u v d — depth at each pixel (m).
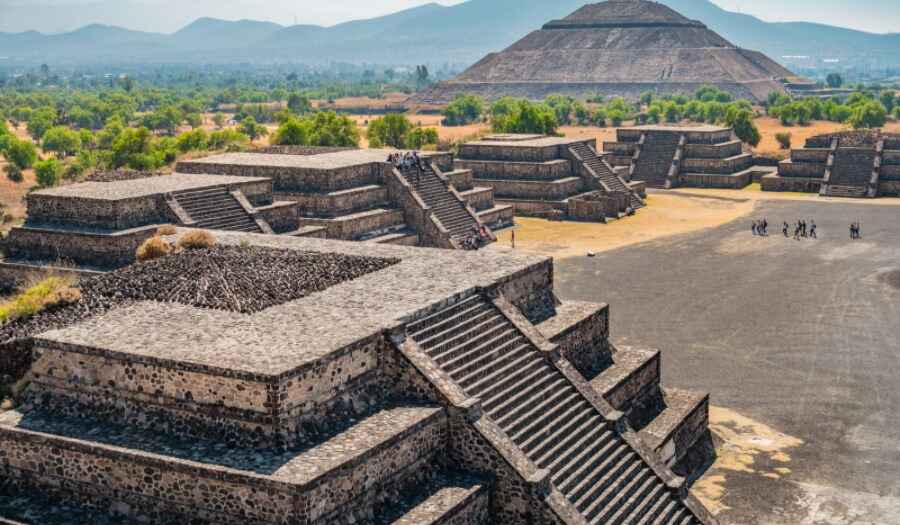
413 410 30.89
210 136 136.38
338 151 94.81
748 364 51.78
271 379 27.31
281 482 25.53
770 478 38.28
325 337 31.19
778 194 125.19
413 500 29.17
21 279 56.88
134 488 28.00
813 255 82.25
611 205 103.31
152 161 107.50
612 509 31.69
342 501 26.78
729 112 167.25
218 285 38.06
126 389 30.08
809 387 48.16
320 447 27.88
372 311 34.56
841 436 42.06
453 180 93.94
